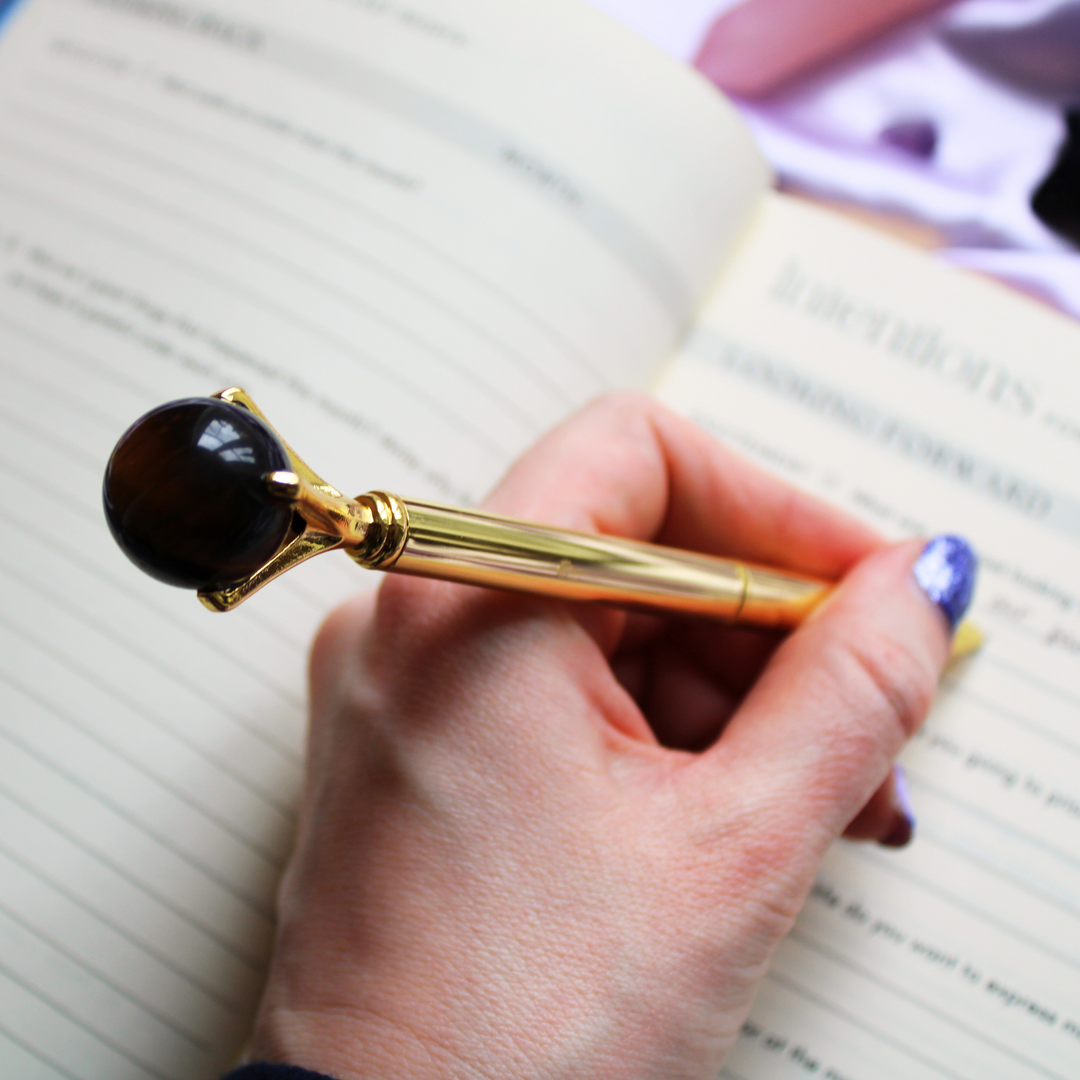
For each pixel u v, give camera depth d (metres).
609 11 0.31
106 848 0.24
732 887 0.20
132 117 0.29
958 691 0.26
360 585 0.26
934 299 0.28
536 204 0.27
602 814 0.21
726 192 0.29
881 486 0.27
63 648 0.25
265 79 0.29
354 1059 0.20
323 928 0.21
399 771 0.21
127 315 0.27
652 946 0.20
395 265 0.27
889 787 0.24
